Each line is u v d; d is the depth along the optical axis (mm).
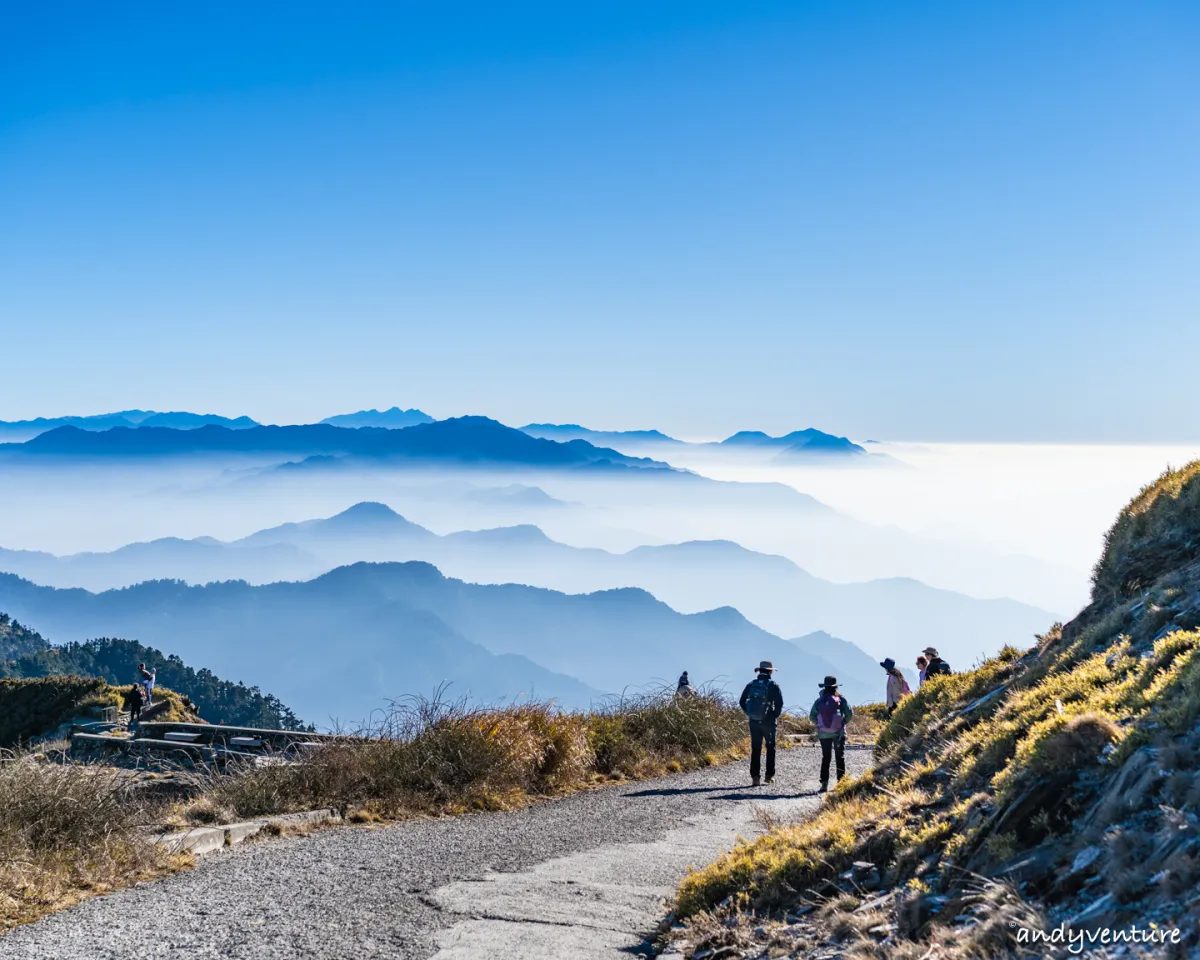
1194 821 4422
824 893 6688
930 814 7074
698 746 20078
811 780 16953
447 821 12492
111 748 27844
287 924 7129
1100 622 9875
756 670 17047
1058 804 5621
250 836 10656
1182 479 11992
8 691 40500
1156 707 5895
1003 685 10938
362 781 13523
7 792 8750
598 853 10445
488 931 7117
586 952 6656
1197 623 7914
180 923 7059
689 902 7539
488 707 16281
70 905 7496
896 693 19234
